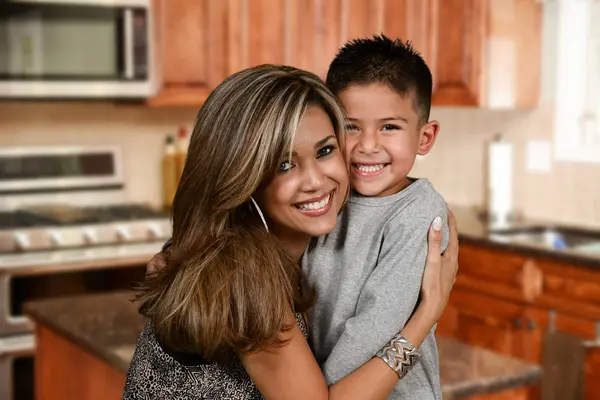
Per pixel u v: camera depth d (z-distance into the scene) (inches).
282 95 49.4
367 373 51.0
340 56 57.6
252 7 150.1
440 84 163.8
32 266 135.5
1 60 135.0
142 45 143.2
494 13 158.2
